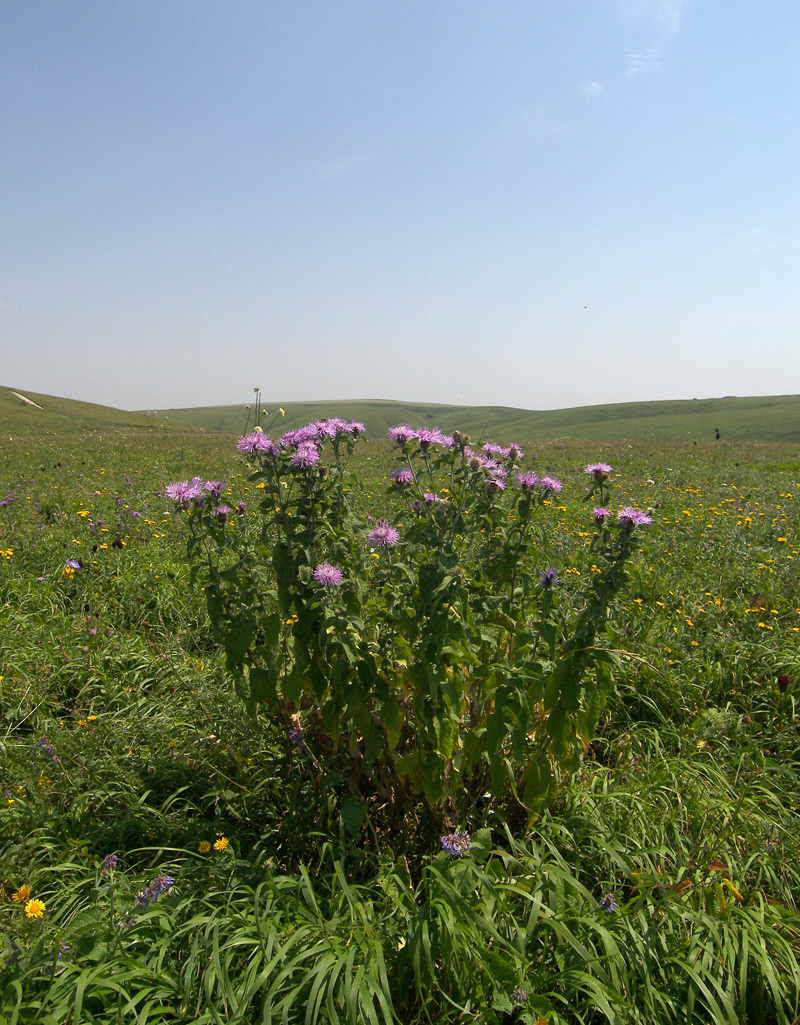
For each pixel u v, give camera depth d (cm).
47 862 256
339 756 282
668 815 279
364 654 249
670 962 210
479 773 289
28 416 4909
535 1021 186
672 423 7812
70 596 522
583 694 267
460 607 254
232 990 188
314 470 269
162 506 835
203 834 272
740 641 432
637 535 258
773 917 230
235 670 269
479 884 222
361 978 187
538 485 298
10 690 370
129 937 207
